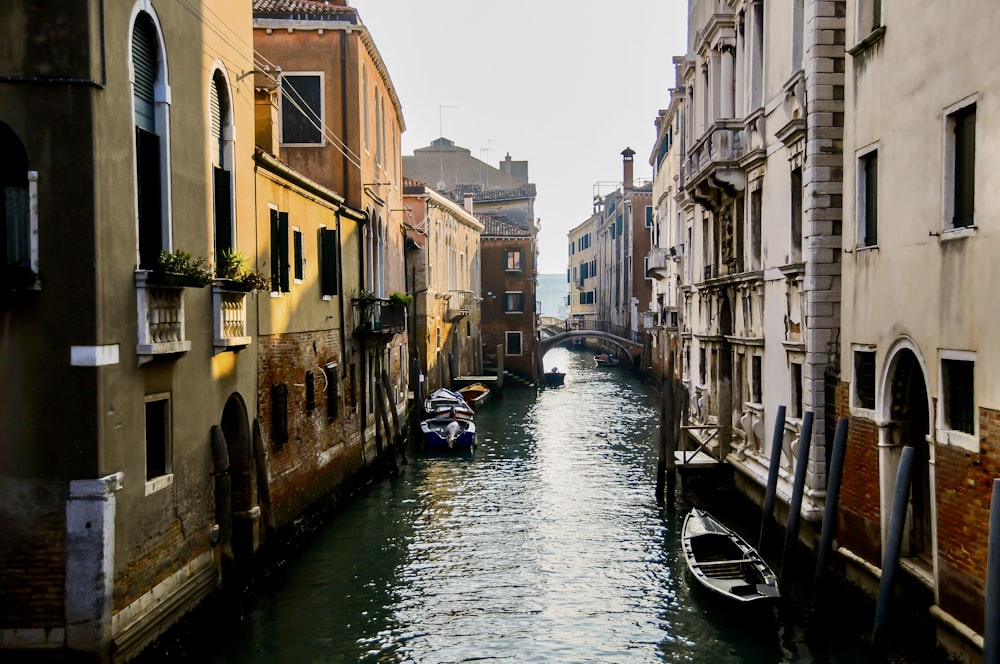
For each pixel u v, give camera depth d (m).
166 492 9.57
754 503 16.34
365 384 20.78
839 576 11.85
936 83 9.18
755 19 16.09
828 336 12.70
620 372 54.38
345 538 15.96
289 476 14.48
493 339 49.94
